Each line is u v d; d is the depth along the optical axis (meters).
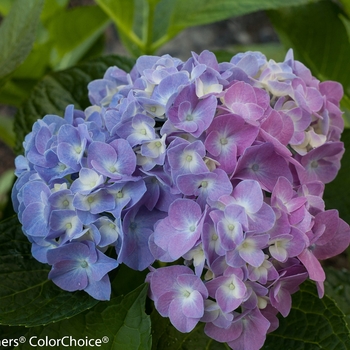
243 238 0.77
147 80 0.81
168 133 0.79
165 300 0.80
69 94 0.96
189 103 0.79
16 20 0.97
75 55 1.19
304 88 0.84
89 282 0.81
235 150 0.79
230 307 0.78
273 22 1.03
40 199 0.81
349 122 1.15
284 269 0.79
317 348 0.84
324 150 0.83
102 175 0.78
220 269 0.78
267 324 0.80
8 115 1.43
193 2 0.99
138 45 1.04
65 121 0.84
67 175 0.81
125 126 0.80
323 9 1.02
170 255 0.78
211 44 1.50
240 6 0.98
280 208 0.78
